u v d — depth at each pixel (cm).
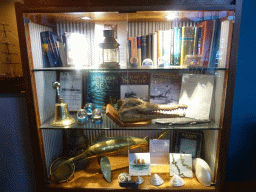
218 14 93
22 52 95
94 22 118
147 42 114
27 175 145
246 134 142
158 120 112
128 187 110
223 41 98
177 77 121
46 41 110
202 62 106
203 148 128
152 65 115
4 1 112
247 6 121
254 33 125
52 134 124
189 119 112
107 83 127
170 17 104
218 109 104
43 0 89
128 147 130
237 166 149
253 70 131
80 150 129
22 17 91
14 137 136
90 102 130
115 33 116
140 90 126
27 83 99
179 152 133
